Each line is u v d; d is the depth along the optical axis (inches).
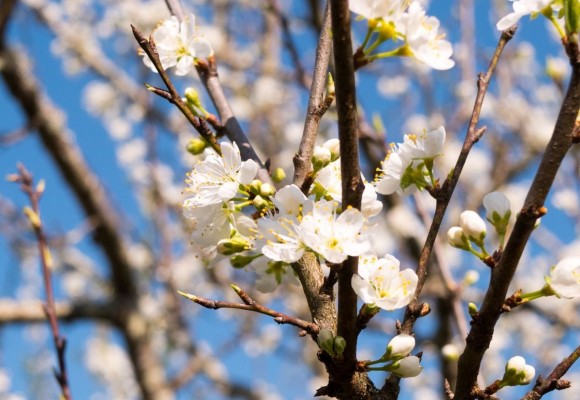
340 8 64.4
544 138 355.3
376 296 76.1
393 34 74.9
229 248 86.7
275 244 75.6
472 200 337.7
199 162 91.0
